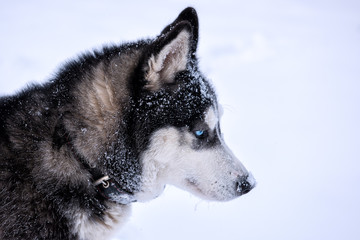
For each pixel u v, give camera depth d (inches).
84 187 121.5
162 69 128.4
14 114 124.2
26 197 115.6
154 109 128.2
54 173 118.5
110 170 124.6
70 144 121.0
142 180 130.3
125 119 126.3
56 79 133.2
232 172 138.5
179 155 132.7
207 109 133.8
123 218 134.6
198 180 136.0
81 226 122.3
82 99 124.4
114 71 130.1
